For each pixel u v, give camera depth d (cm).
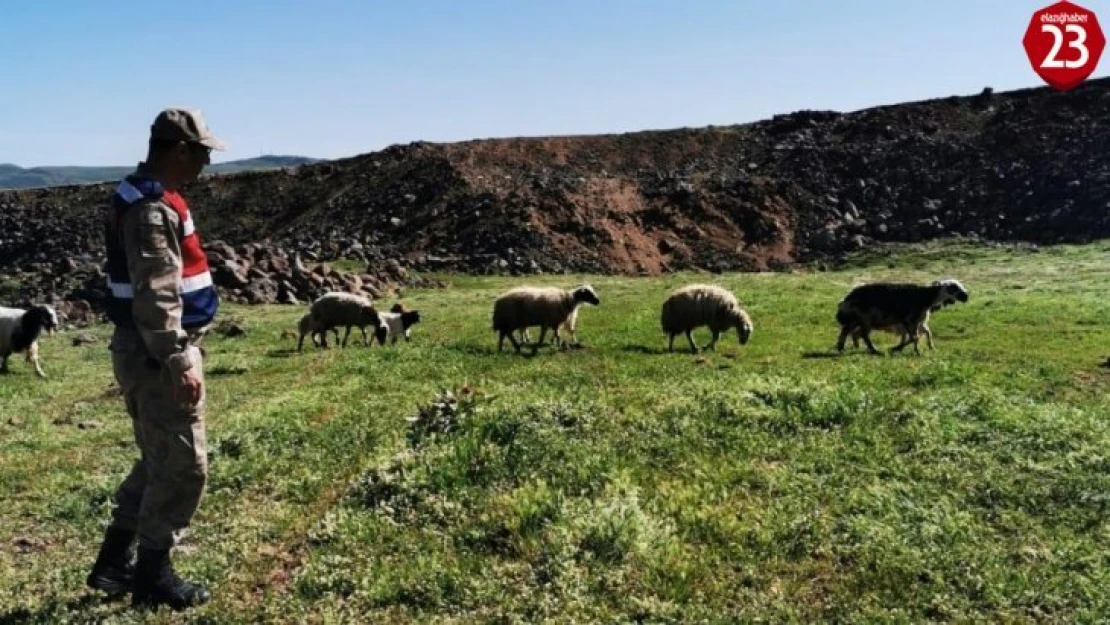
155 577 595
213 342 2697
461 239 5719
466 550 679
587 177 6612
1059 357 1711
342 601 605
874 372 1414
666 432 965
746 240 5641
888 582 607
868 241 5472
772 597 593
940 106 6925
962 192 5772
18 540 786
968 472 819
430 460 855
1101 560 638
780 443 912
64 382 1962
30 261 7144
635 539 661
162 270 534
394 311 2838
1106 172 5466
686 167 6812
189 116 564
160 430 570
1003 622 559
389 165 7375
